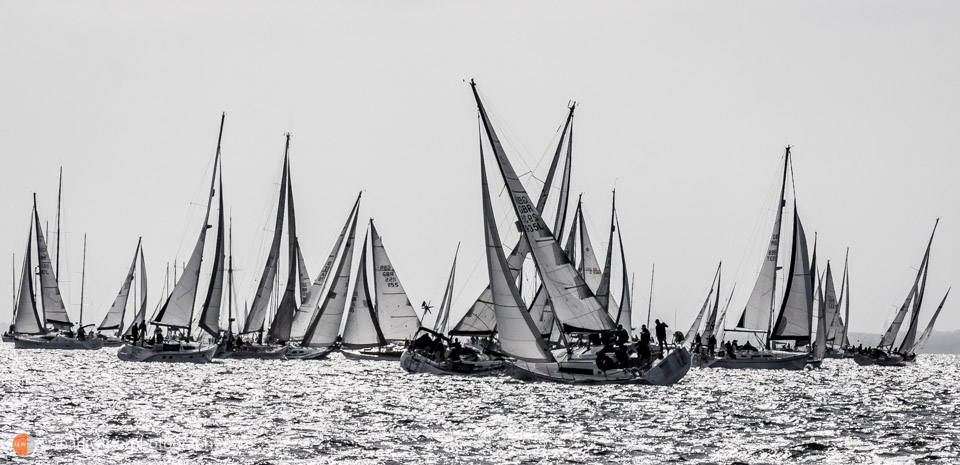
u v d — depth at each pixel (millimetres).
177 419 199125
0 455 157500
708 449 168250
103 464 151875
